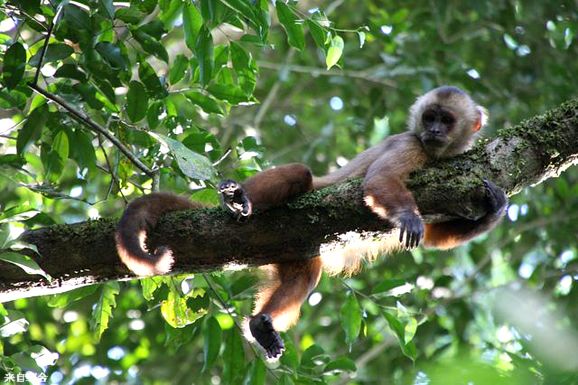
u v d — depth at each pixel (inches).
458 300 695.1
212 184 425.4
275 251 378.6
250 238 371.9
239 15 406.0
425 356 668.1
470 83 802.8
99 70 399.2
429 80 791.7
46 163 430.3
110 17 386.3
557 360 137.1
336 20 868.6
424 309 695.7
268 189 378.6
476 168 392.2
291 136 864.9
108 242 362.0
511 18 833.5
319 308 726.5
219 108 456.4
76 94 414.6
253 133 816.3
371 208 378.6
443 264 753.6
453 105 489.4
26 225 430.9
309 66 881.5
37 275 358.6
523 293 171.6
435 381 140.4
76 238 362.0
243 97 446.9
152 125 455.5
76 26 388.2
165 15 417.7
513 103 816.9
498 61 855.7
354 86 839.1
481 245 749.9
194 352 706.8
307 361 467.2
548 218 746.8
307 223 375.2
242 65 439.5
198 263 373.4
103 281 371.6
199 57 401.1
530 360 139.6
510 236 746.8
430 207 390.0
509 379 137.5
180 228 368.2
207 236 368.5
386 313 466.0
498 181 390.3
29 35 594.6
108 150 614.9
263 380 434.9
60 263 360.2
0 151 570.3
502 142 397.7
